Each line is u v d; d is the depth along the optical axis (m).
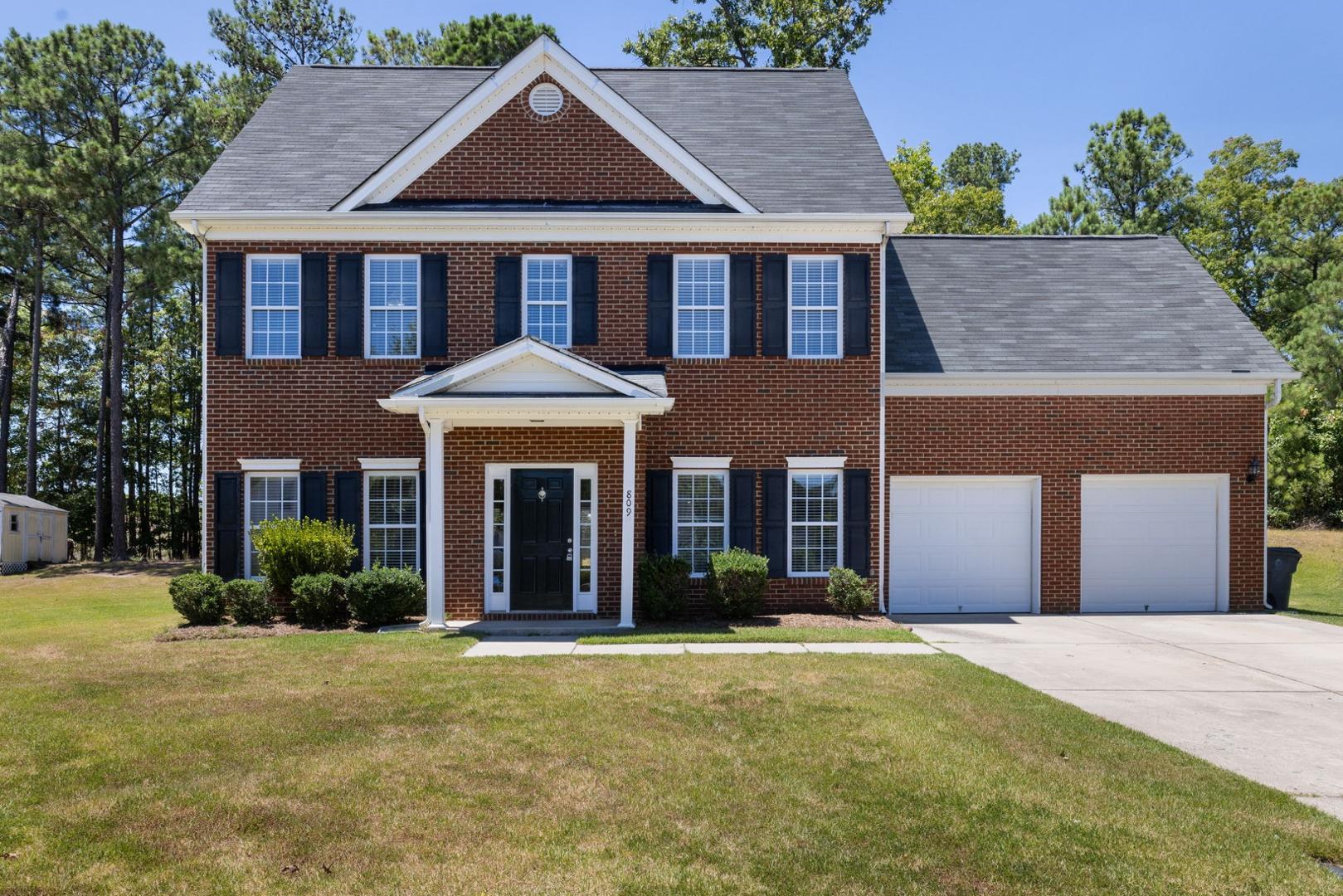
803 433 15.73
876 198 16.03
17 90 26.28
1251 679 10.40
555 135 15.95
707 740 7.72
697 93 18.89
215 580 14.09
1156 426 16.48
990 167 67.56
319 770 6.98
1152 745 7.66
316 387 15.38
